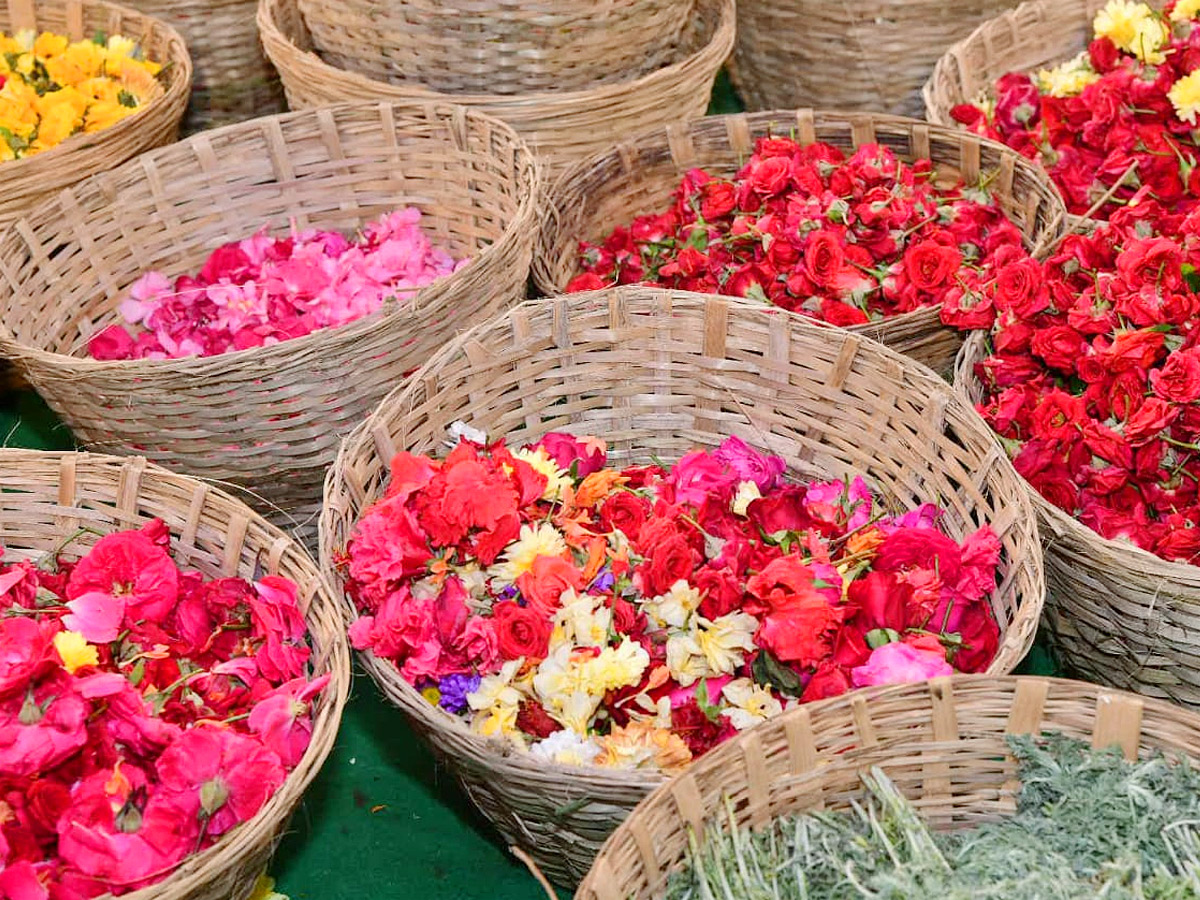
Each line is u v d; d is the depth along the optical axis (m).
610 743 1.41
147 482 1.63
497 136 2.10
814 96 2.73
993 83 2.50
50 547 1.67
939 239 2.04
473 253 2.23
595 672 1.42
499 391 1.80
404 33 2.16
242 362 1.67
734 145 2.30
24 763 1.29
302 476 1.85
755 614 1.44
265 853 1.35
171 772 1.29
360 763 1.77
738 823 1.30
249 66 2.74
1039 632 1.83
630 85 2.19
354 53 2.26
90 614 1.48
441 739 1.36
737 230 2.13
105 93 2.43
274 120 2.17
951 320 1.83
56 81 2.44
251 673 1.49
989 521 1.58
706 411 1.87
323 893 1.62
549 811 1.37
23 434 2.31
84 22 2.61
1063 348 1.70
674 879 1.26
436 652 1.44
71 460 1.63
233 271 2.16
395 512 1.52
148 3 2.58
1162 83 2.22
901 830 1.29
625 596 1.52
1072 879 1.22
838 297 2.01
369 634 1.44
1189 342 1.67
